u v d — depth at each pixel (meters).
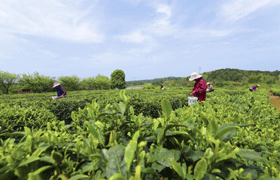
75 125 1.50
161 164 0.72
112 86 47.31
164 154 0.76
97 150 0.80
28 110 3.54
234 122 1.42
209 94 8.03
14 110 3.49
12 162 0.63
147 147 0.92
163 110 0.97
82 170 0.74
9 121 3.10
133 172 0.65
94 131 0.95
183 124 0.85
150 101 6.23
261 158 0.78
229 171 0.74
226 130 0.78
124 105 1.14
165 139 0.97
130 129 1.13
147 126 1.14
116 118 1.14
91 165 0.73
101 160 0.71
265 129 1.67
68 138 1.13
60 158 0.77
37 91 25.09
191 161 0.78
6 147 0.81
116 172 0.64
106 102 5.25
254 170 0.78
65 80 28.23
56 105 5.82
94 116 1.20
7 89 23.25
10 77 22.59
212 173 0.73
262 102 3.59
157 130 1.02
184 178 0.66
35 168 0.69
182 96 8.15
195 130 0.92
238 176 0.72
